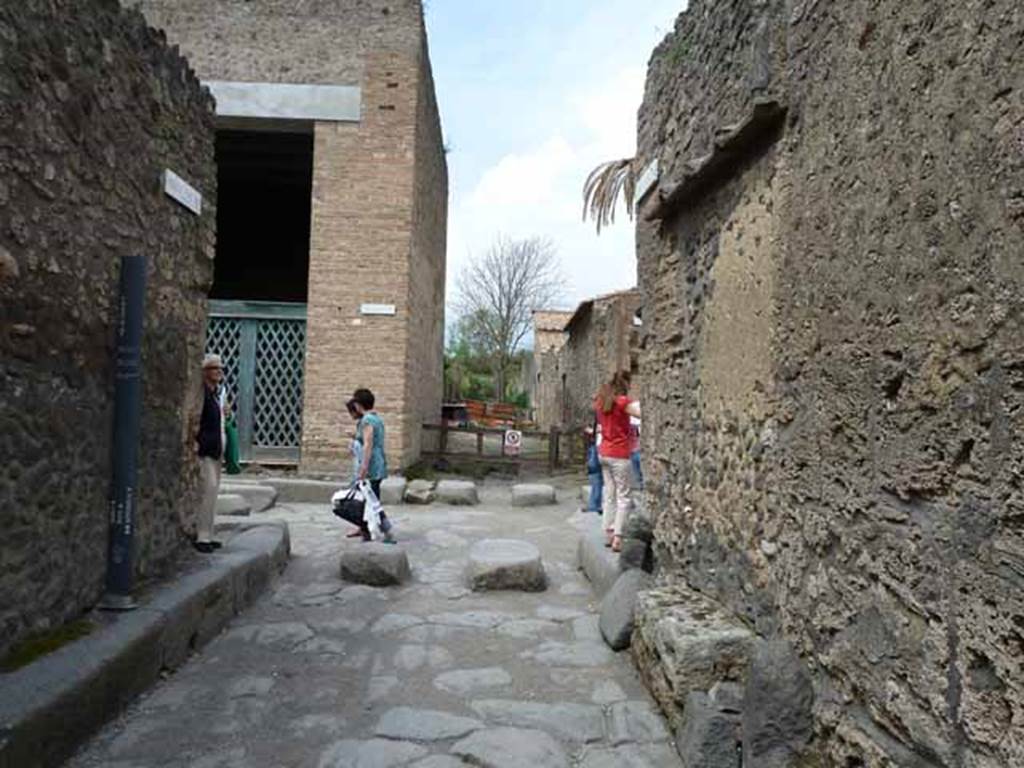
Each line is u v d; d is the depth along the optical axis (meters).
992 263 1.79
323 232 11.52
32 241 3.23
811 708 2.71
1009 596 1.72
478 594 5.80
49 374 3.40
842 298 2.55
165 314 4.68
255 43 11.59
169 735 3.30
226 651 4.41
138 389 3.98
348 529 8.33
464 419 23.72
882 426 2.29
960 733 1.91
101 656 3.32
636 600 4.34
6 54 3.01
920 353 2.09
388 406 11.42
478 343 35.59
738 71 3.52
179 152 4.83
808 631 2.78
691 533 4.27
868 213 2.39
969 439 1.88
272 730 3.39
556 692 3.91
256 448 11.45
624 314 11.44
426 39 12.77
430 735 3.38
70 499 3.61
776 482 3.10
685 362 4.48
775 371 3.12
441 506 10.30
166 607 4.02
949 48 1.98
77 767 2.98
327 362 11.38
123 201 4.07
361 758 3.14
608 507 6.35
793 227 2.97
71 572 3.63
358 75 11.64
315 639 4.67
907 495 2.15
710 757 2.94
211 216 5.43
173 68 4.70
